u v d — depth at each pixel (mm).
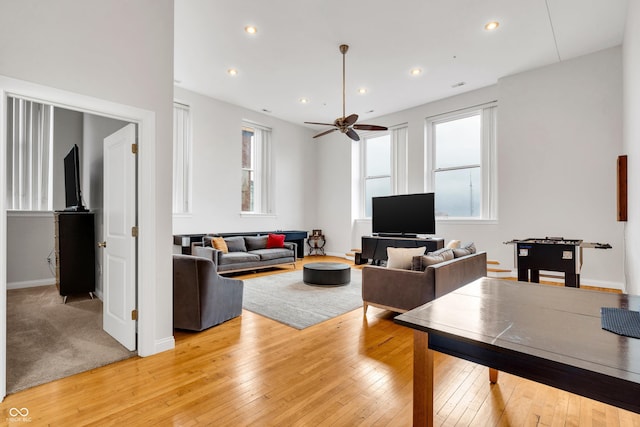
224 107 6602
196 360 2402
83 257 4082
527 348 1018
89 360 2373
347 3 3461
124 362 2359
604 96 4559
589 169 4680
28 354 2473
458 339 1129
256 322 3273
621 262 4453
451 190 6402
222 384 2057
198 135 6195
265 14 3641
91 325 3121
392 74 5238
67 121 5254
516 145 5293
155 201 2508
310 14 3648
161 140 2551
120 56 2324
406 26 3893
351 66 4945
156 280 2516
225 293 3250
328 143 8453
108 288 2895
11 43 1871
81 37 2141
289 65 4910
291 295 4293
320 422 1684
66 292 3947
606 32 4082
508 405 1846
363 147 7941
